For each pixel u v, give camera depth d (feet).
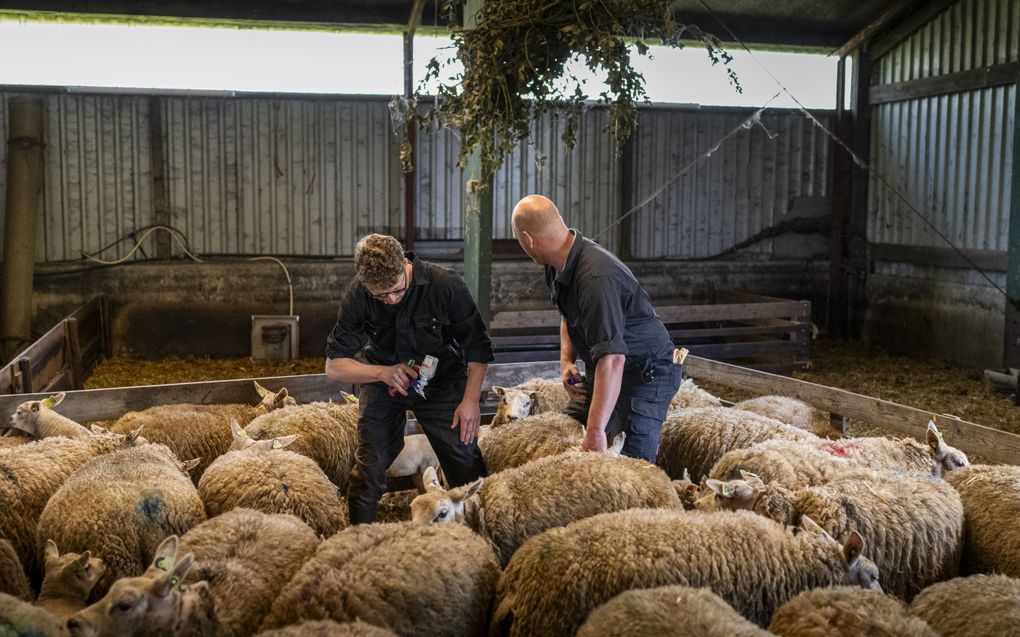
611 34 20.71
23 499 15.10
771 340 41.37
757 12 43.50
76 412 21.47
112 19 38.68
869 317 47.67
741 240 47.85
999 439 19.01
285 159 42.27
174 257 41.68
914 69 44.29
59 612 11.45
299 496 14.46
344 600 10.71
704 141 46.75
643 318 15.60
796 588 11.84
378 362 15.87
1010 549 13.98
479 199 26.89
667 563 11.27
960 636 10.73
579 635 10.04
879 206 47.14
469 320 15.53
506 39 21.04
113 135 40.40
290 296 42.14
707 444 18.66
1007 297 35.65
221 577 11.67
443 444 16.07
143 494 14.02
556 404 22.57
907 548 13.69
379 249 13.84
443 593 11.16
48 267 40.11
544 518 13.61
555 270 15.37
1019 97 35.40
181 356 41.91
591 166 45.52
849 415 22.95
